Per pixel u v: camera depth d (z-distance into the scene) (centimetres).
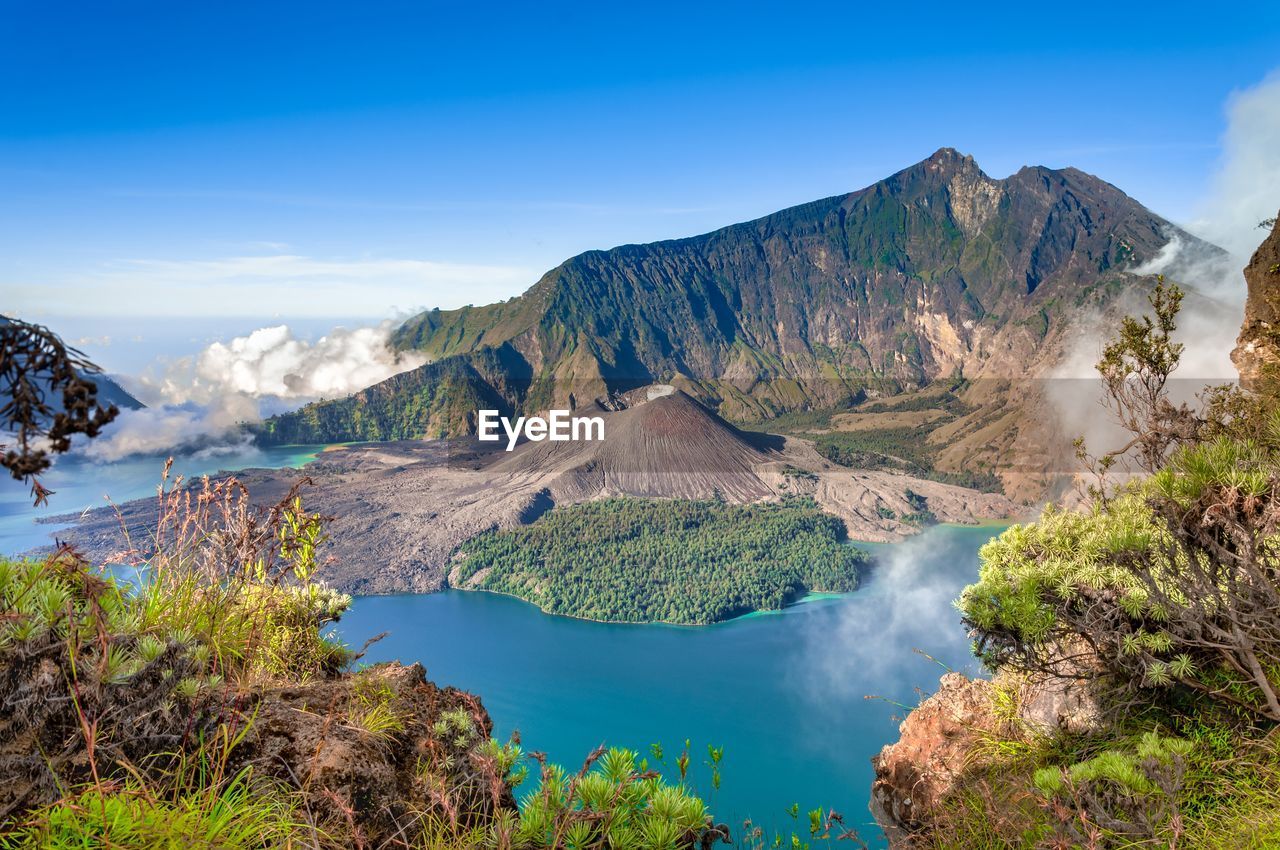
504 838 345
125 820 287
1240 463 518
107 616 355
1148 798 471
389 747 400
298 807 342
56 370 210
